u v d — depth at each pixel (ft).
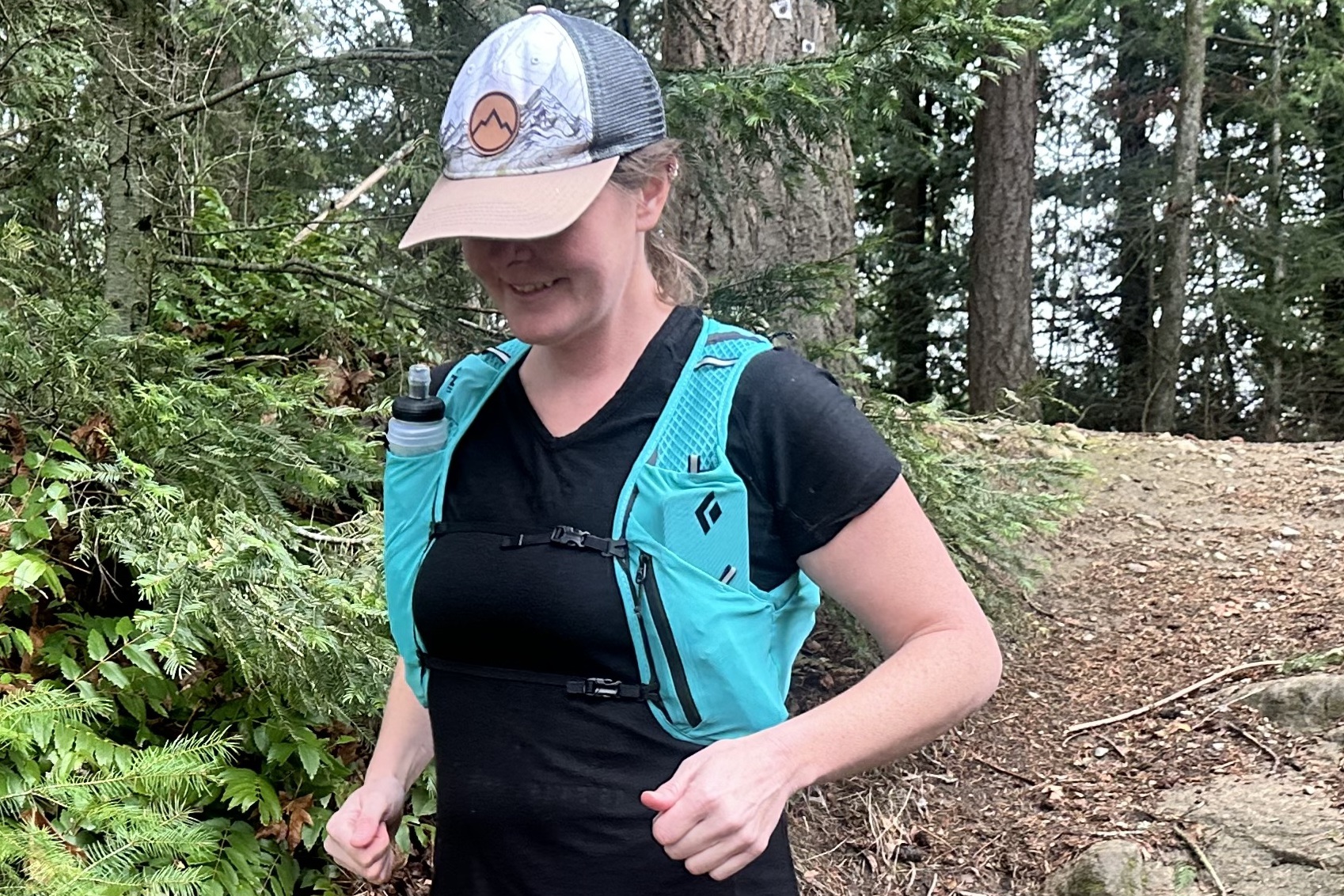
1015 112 29.09
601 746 3.21
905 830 9.74
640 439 3.20
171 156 9.39
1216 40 35.60
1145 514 16.43
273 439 6.74
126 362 7.15
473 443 3.47
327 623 5.44
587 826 3.21
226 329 10.37
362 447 7.14
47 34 7.83
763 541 3.18
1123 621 13.34
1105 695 11.65
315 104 9.63
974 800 10.14
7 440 6.46
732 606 3.09
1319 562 14.21
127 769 4.73
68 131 8.32
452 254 8.89
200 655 6.18
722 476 3.07
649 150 3.19
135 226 8.25
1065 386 38.88
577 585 3.11
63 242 9.27
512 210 2.93
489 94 3.06
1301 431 36.19
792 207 11.48
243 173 12.14
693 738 3.23
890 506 3.11
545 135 3.00
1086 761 10.42
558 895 3.23
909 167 35.94
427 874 6.98
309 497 7.33
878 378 11.16
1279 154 34.83
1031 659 12.50
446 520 3.44
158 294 8.79
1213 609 13.20
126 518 5.66
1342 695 9.95
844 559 3.15
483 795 3.34
